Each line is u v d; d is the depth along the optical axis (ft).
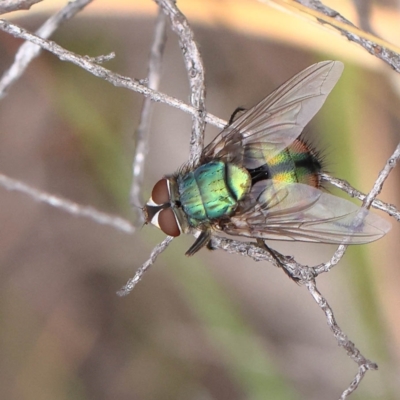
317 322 0.76
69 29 0.76
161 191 0.71
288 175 0.71
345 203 0.70
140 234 0.76
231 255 0.77
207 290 0.75
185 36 0.70
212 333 0.75
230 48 0.76
